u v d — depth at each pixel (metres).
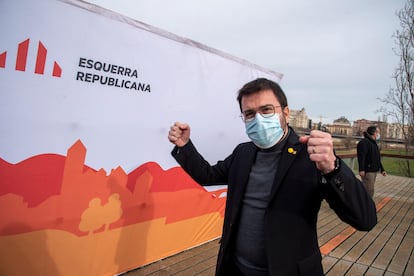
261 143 1.44
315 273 1.33
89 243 2.39
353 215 1.12
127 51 2.47
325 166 1.08
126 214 2.64
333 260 3.47
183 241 3.31
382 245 4.06
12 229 1.96
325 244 3.99
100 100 2.33
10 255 1.96
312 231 1.35
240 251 1.48
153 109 2.74
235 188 1.57
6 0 1.83
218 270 1.54
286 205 1.33
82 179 2.29
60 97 2.11
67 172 2.20
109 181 2.47
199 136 3.26
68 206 2.23
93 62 2.25
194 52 3.09
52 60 2.04
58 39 2.06
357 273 3.16
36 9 1.95
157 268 2.92
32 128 2.00
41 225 2.09
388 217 5.63
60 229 2.20
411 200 7.35
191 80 3.09
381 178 11.16
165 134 2.88
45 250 2.13
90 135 2.30
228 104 3.60
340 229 4.73
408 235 4.56
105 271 2.53
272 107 1.43
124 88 2.48
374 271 3.23
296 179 1.35
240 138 3.87
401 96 9.74
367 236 4.43
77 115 2.21
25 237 2.02
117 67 2.41
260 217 1.42
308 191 1.32
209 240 3.71
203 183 1.76
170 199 3.06
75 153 2.23
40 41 1.98
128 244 2.69
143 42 2.59
